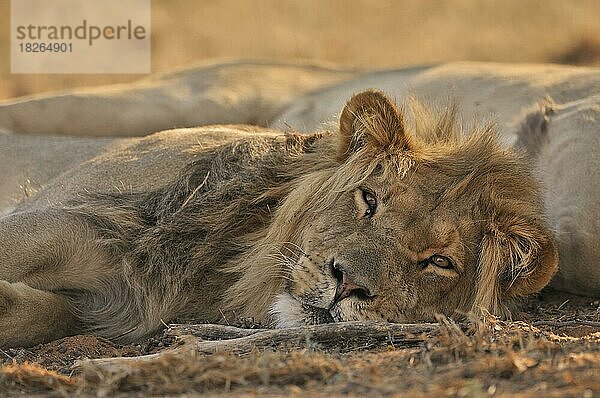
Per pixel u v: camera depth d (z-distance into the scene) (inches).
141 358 303.6
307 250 358.3
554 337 316.5
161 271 376.8
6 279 368.8
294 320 354.9
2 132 534.0
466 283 361.7
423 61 1013.8
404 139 368.8
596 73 544.7
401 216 354.3
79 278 380.5
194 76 634.2
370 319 342.0
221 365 282.0
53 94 612.7
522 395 245.8
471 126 453.7
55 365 334.6
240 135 423.2
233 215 383.6
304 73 644.1
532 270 371.6
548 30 1080.8
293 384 274.7
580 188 439.5
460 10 1139.9
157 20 1051.9
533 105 516.1
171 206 383.9
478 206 366.0
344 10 1140.5
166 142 418.0
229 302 376.8
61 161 496.7
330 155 386.0
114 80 928.3
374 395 255.1
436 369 274.7
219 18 1085.1
